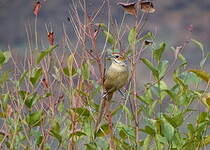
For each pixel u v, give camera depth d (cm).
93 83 1049
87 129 1036
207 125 1027
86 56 1038
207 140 1030
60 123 1034
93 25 1047
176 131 1023
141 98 1048
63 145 1030
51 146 1034
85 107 1031
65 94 1033
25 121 1015
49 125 1022
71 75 1029
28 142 1022
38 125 1016
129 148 1027
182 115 1003
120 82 1052
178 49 1060
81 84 1046
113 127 1051
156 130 1017
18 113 1009
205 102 1030
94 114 1043
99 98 1073
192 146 1030
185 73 1055
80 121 1042
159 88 1046
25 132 1010
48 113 1028
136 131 1018
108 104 1048
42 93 1041
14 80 1044
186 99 1033
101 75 1045
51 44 1058
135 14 1034
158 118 1016
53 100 1032
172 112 1040
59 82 1039
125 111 1040
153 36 1049
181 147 1016
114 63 1048
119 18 1633
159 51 1038
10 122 1023
